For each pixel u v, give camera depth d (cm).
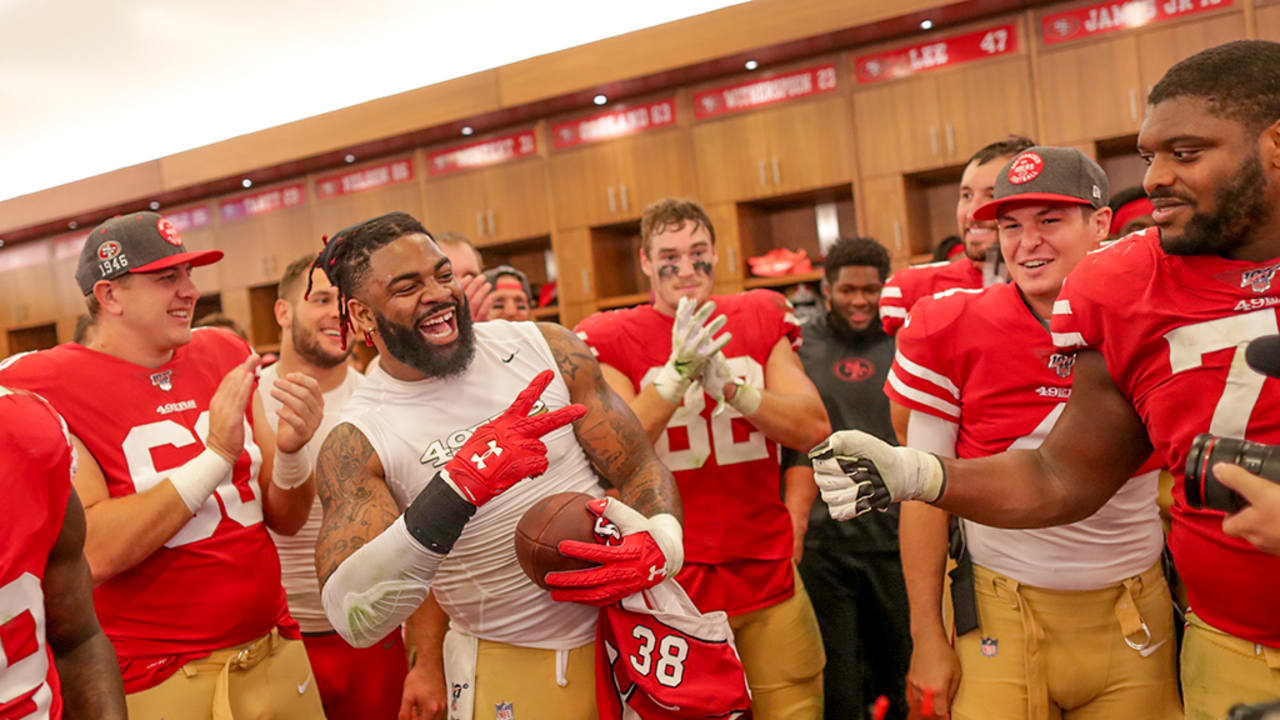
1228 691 113
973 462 128
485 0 511
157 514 159
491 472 125
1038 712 157
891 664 276
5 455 107
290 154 594
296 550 218
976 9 438
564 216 554
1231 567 108
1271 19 399
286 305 225
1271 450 94
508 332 153
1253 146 96
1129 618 155
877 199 477
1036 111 442
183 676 166
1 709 104
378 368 150
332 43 547
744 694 141
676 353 184
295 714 186
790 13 459
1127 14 423
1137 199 280
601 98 529
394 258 138
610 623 138
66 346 174
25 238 759
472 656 150
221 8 499
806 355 296
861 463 119
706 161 515
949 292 173
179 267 176
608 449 152
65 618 119
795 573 208
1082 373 123
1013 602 160
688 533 200
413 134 566
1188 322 106
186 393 181
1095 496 126
